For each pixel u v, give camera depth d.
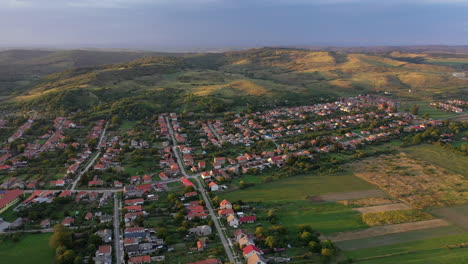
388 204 154.25
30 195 156.62
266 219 139.75
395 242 123.25
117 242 121.19
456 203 154.62
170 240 119.12
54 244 111.94
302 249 118.44
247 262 109.44
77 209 144.75
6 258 109.25
